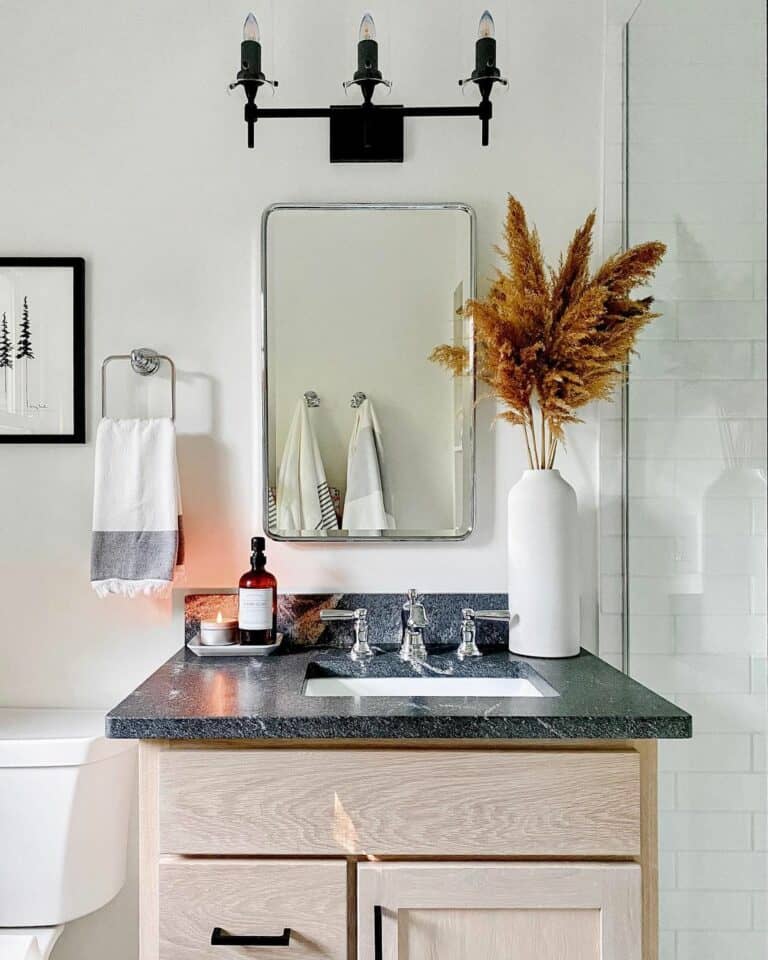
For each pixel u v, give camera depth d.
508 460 1.82
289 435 1.80
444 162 1.82
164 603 1.82
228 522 1.82
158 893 1.24
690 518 1.45
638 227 1.75
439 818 1.24
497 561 1.82
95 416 1.82
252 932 1.23
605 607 1.81
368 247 1.81
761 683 1.16
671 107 1.54
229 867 1.23
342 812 1.24
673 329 1.55
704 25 1.36
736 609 1.25
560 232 1.82
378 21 1.82
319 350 1.80
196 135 1.82
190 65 1.83
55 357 1.82
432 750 1.25
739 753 1.24
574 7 1.83
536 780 1.24
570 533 1.64
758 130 1.15
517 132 1.82
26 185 1.82
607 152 1.82
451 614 1.79
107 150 1.82
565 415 1.64
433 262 1.81
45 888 1.58
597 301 1.53
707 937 1.38
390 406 1.80
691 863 1.44
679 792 1.51
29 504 1.82
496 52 1.83
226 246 1.82
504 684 1.60
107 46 1.83
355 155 1.80
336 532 1.80
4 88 1.82
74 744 1.58
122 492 1.74
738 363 1.24
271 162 1.82
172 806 1.24
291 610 1.79
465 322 1.81
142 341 1.82
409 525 1.80
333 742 1.27
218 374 1.82
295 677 1.48
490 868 1.23
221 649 1.64
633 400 1.77
